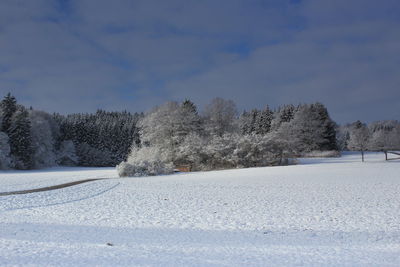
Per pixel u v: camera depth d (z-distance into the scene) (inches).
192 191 815.1
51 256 290.2
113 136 3602.4
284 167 1536.7
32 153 2384.4
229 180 1056.8
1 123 2252.7
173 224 457.4
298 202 632.4
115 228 429.1
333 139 3019.2
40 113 3184.1
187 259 286.7
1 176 1501.0
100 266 262.5
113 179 1202.0
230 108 2605.8
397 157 2486.5
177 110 2165.4
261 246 339.6
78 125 3464.6
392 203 599.5
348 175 1088.8
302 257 298.4
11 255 292.2
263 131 3462.1
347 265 272.8
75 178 1312.7
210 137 2079.2
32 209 578.6
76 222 466.6
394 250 326.0
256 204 618.8
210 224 457.7
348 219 481.7
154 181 1090.7
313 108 3038.9
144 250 318.0
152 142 2102.6
